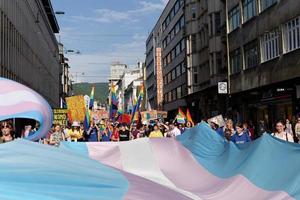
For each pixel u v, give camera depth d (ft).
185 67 201.98
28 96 36.60
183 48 211.61
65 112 97.60
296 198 20.97
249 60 111.14
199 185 26.76
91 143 33.65
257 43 104.88
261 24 102.37
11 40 128.16
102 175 12.41
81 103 86.07
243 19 114.73
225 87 127.65
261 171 24.13
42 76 210.18
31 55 172.04
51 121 38.70
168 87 267.39
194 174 28.68
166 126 81.92
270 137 25.22
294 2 85.76
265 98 103.24
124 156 32.27
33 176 10.90
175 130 71.72
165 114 171.53
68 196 10.25
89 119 85.40
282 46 91.25
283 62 91.04
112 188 11.39
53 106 273.54
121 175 13.24
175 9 233.76
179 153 31.27
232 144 28.35
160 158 31.35
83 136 75.72
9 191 9.90
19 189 10.03
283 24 91.25
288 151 23.81
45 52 225.97
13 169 11.30
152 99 353.31
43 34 216.33
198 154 30.58
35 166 11.80
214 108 152.97
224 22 138.72
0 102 35.55
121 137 76.02
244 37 113.50
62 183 10.80
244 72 113.80
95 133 75.87
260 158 24.52
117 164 31.99
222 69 142.31
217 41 145.18
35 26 185.06
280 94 95.25
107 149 33.94
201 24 172.45
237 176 24.85
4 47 116.98
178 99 231.09
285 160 23.53
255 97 110.32
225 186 24.70
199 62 177.27
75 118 85.71
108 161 32.48
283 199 21.35
